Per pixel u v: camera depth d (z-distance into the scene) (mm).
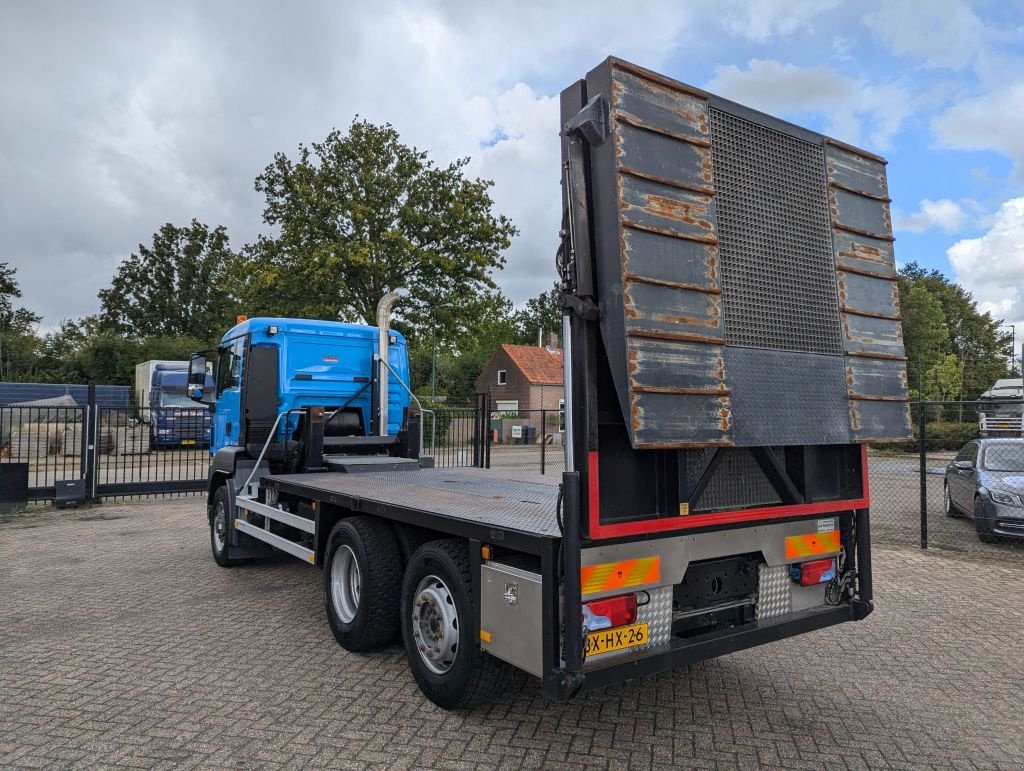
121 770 3178
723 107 3299
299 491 5586
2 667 4539
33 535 9867
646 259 2898
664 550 3248
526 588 3141
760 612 3678
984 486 8914
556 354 53219
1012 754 3418
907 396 3914
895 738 3582
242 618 5688
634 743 3482
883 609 6047
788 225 3490
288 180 27016
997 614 5887
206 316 67000
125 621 5598
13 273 63500
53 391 31109
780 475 3609
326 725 3660
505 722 3713
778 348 3354
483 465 12328
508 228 29297
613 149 2883
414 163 27609
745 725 3713
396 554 4605
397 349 8320
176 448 17984
